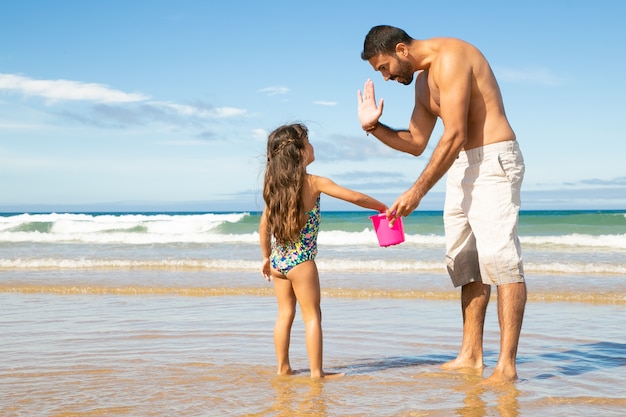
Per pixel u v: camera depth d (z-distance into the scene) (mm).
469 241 4383
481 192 4082
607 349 5027
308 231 4086
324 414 3219
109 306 7543
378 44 4207
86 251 17688
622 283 9484
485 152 4066
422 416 3182
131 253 16906
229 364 4473
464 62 3986
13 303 7828
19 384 3869
